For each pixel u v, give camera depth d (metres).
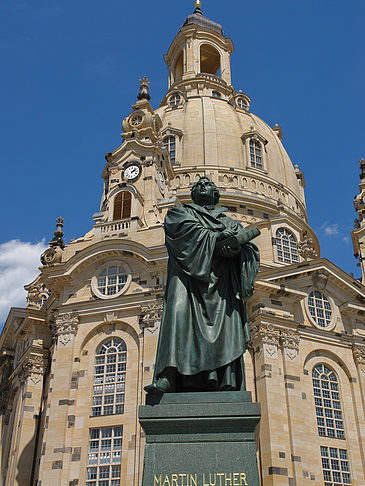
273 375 45.88
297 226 66.19
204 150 71.75
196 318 10.41
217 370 10.27
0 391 59.47
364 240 64.81
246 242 10.95
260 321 47.56
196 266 10.59
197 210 11.42
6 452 54.84
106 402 43.59
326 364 49.75
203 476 9.04
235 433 9.35
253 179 71.25
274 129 87.12
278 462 42.09
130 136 59.62
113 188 53.84
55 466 40.81
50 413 43.22
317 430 46.12
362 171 70.62
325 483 44.25
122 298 46.66
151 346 44.06
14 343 61.69
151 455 9.29
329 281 53.31
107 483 40.22
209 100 80.00
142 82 65.12
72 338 46.41
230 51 100.38
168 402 9.66
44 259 64.12
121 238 48.59
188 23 100.31
